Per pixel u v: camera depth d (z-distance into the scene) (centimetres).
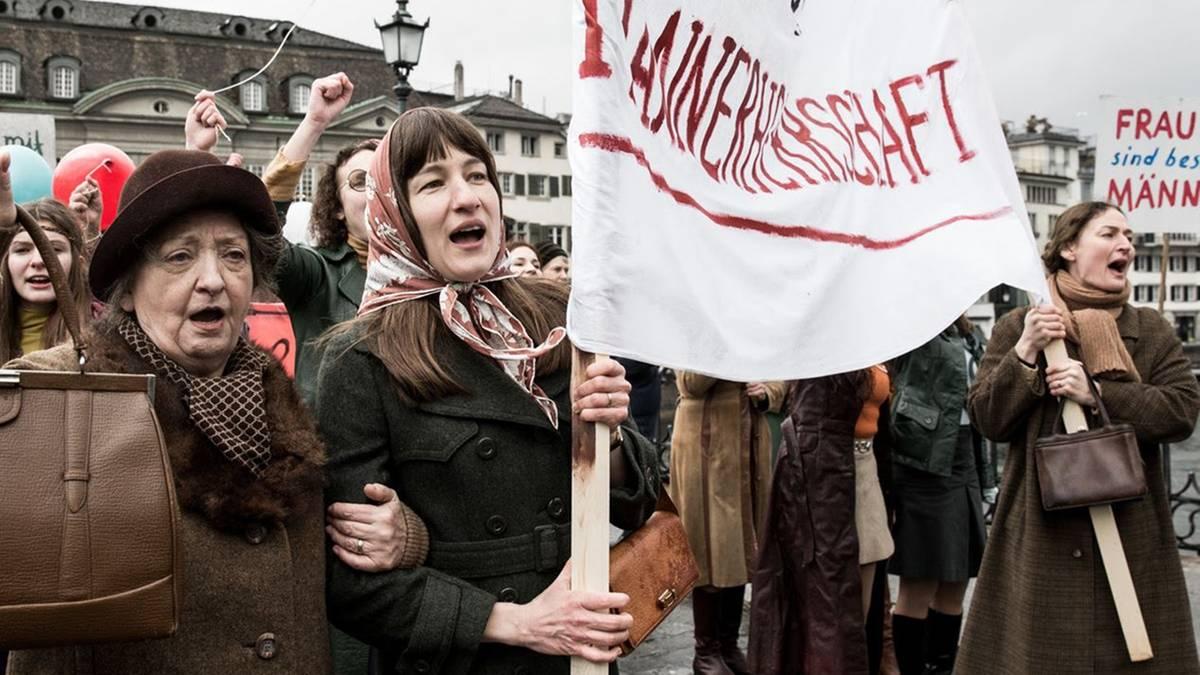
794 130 265
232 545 183
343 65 5638
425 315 215
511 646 209
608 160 206
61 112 5206
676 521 238
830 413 415
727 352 229
